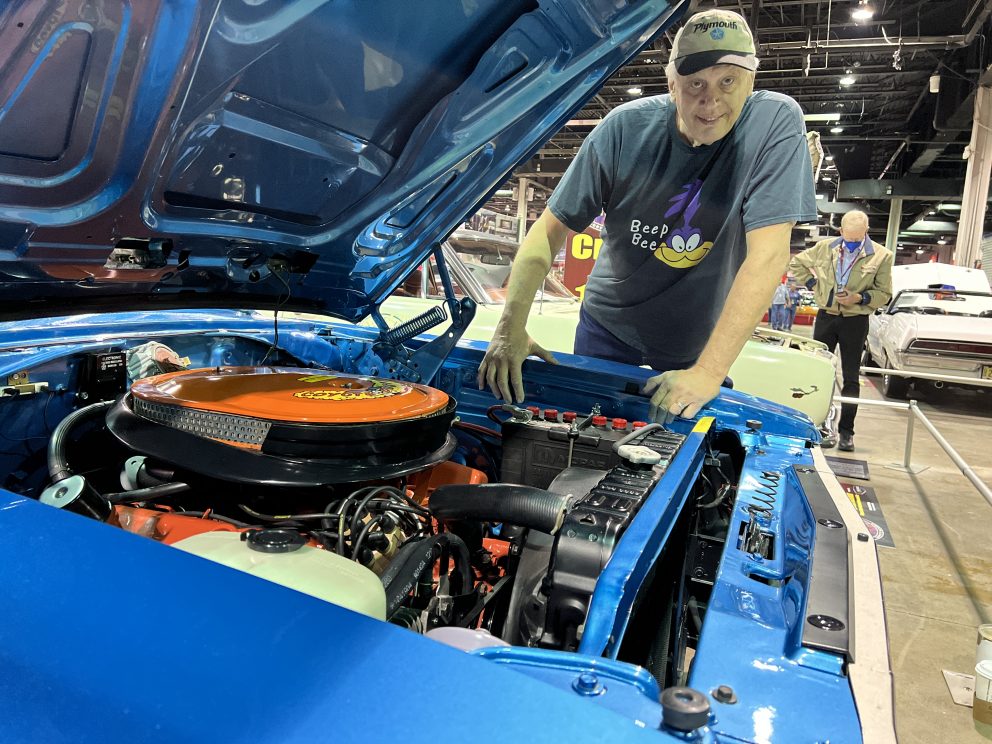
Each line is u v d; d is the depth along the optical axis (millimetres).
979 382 5035
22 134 951
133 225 1289
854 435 5848
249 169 1334
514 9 1188
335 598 821
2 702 513
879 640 831
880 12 10414
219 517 1152
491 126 1484
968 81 12195
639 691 646
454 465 1702
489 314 4293
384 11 1063
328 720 479
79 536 689
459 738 467
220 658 535
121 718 489
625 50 1465
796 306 12102
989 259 15703
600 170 2812
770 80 13594
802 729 657
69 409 1492
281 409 1260
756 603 928
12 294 1392
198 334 1832
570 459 1738
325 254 1812
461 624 1134
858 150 17234
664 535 1131
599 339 3252
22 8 748
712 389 2053
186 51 908
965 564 3172
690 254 2863
